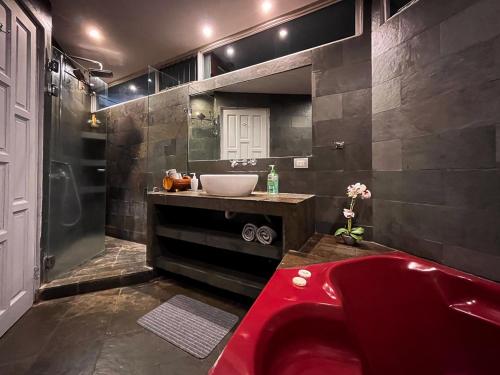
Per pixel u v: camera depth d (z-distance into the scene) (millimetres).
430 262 1086
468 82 1042
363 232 1508
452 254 1117
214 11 1843
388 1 1499
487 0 973
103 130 2469
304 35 1852
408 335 993
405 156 1342
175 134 2451
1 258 1287
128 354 1165
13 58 1350
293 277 981
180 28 2059
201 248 2156
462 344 892
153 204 2000
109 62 2627
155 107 2570
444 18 1130
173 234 1902
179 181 2045
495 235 969
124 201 2904
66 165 1958
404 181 1351
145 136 2719
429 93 1207
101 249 2422
